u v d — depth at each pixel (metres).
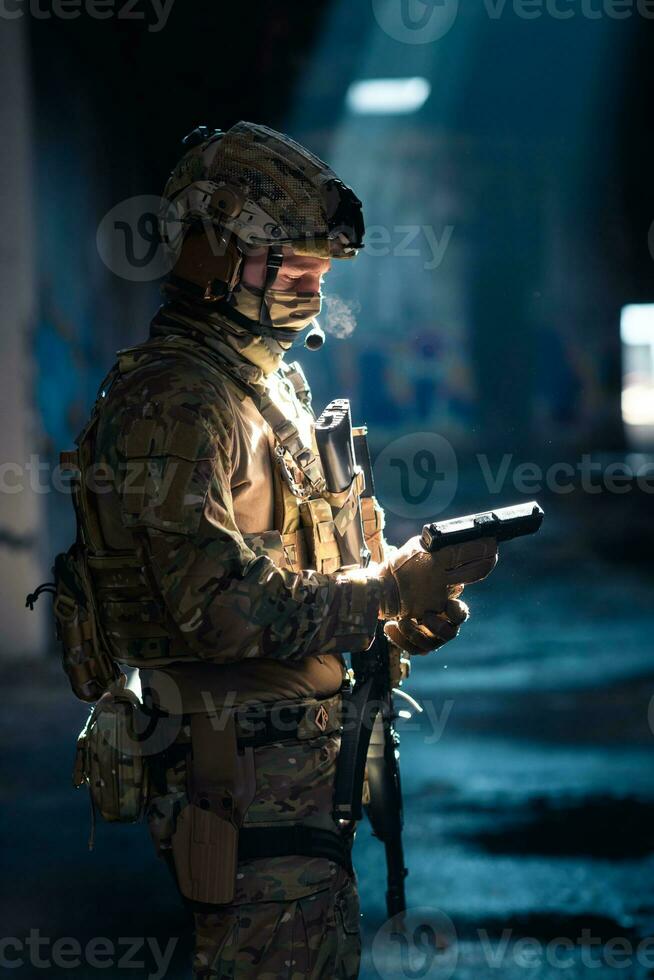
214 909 3.86
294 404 4.38
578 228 49.56
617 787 9.99
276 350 4.13
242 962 3.84
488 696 13.77
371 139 47.31
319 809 3.97
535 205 49.53
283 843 3.89
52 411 19.00
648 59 45.22
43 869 8.48
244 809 3.87
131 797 3.99
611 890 7.75
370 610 3.87
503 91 46.81
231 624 3.72
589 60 46.12
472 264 49.56
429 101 46.91
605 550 27.64
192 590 3.72
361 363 49.28
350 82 43.72
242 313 4.06
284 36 38.44
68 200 21.72
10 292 17.28
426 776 10.52
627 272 49.72
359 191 48.41
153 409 3.81
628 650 16.48
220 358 4.03
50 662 16.78
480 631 18.11
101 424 3.95
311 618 3.78
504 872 8.13
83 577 4.07
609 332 50.47
